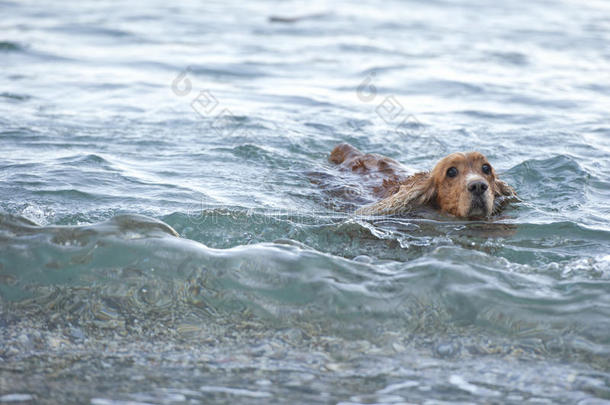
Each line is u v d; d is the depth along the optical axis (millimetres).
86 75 22531
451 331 7000
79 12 35781
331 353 6711
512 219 10422
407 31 33344
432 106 19625
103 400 5871
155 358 6625
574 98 20391
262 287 7551
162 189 11656
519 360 6582
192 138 15633
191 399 5910
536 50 28547
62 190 11250
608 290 7422
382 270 7902
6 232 8164
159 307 7363
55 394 5957
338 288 7492
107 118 17312
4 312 7195
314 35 31891
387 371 6410
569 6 42250
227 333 7031
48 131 15750
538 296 7355
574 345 6734
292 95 20625
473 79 23094
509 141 15672
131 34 30203
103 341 6887
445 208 10914
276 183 12539
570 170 12773
